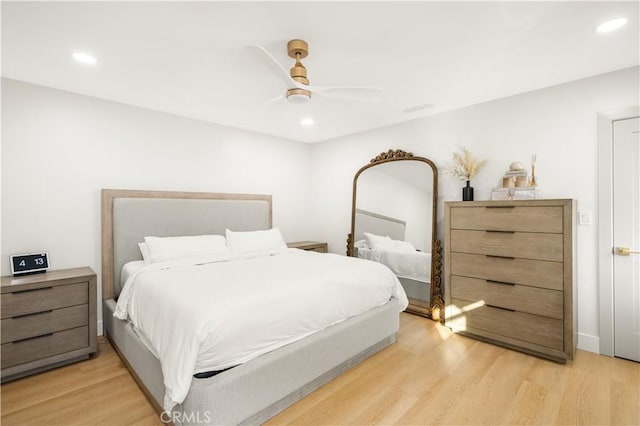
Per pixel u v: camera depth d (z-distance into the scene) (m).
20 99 2.54
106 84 2.61
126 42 1.95
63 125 2.74
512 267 2.54
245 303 1.71
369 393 1.96
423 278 3.47
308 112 3.39
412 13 1.66
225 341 1.56
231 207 3.77
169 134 3.41
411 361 2.38
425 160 3.51
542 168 2.73
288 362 1.78
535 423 1.68
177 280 2.10
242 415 1.57
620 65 2.30
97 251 2.92
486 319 2.68
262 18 1.70
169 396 1.45
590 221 2.50
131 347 2.11
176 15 1.67
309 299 1.98
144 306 2.03
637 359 2.32
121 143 3.07
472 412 1.77
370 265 2.72
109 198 2.92
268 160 4.39
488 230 2.67
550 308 2.35
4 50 2.04
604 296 2.44
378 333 2.46
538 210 2.42
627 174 2.36
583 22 1.75
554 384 2.05
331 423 1.69
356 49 2.04
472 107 3.17
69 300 2.33
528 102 2.81
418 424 1.68
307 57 2.14
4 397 1.92
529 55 2.14
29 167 2.58
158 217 3.17
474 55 2.13
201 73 2.40
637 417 1.72
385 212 3.91
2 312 2.07
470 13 1.66
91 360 2.41
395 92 2.81
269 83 2.59
